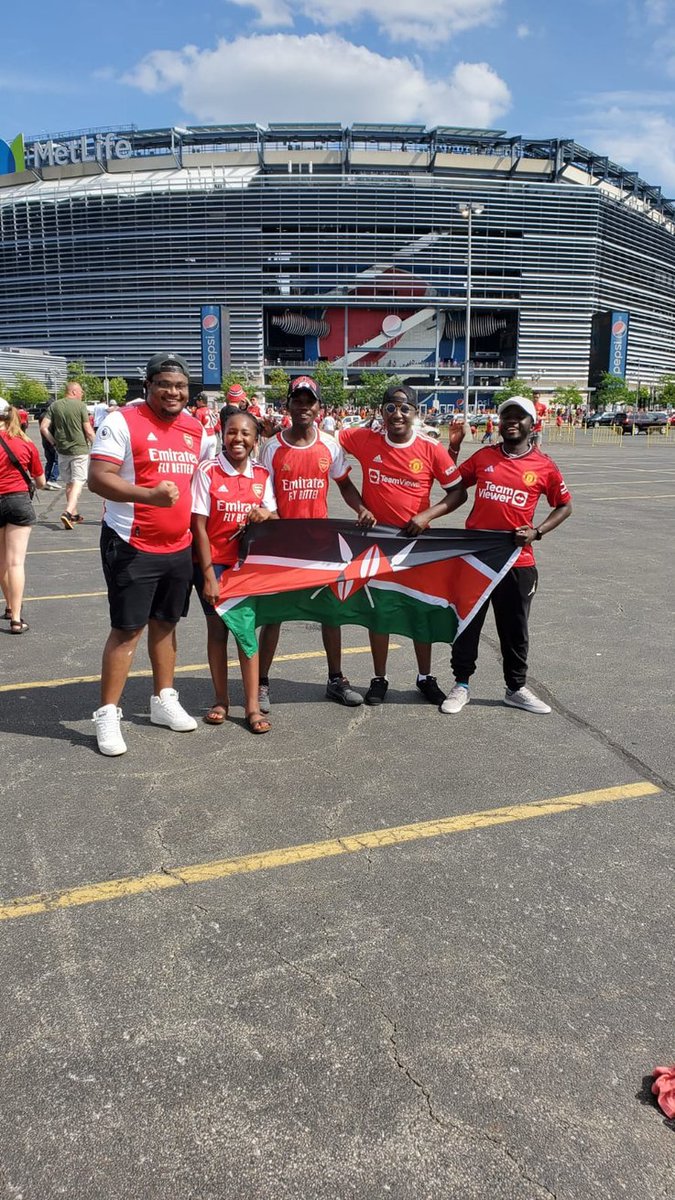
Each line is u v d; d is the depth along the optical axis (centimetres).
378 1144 195
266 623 482
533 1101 209
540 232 13100
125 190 12675
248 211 12581
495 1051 225
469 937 276
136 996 246
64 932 276
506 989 250
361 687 538
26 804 367
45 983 251
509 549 473
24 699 504
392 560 484
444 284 13150
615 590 814
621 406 9456
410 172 13712
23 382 10294
